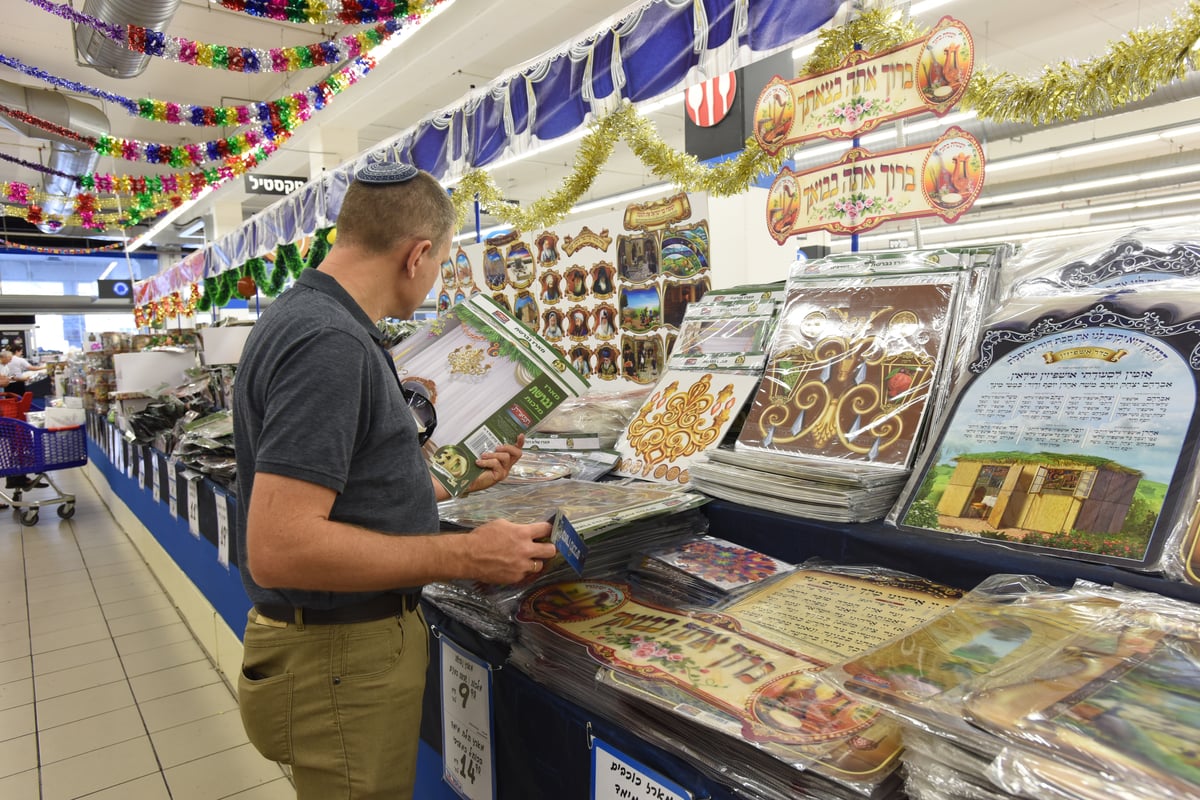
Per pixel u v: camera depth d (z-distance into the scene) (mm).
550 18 6867
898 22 1354
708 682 782
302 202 4367
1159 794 456
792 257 3000
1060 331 1062
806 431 1271
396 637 1018
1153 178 9891
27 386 12461
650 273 2178
